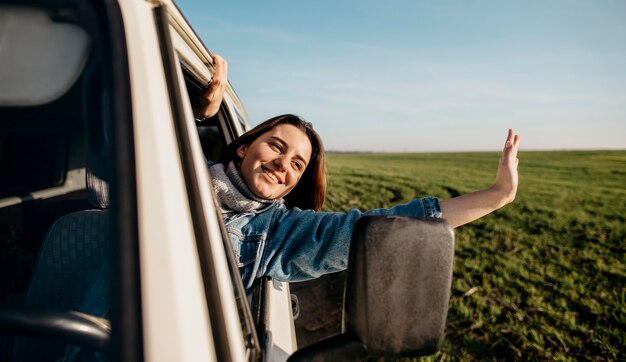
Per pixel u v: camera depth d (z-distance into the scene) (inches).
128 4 30.7
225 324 26.6
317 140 75.5
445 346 152.1
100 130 29.7
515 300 205.9
